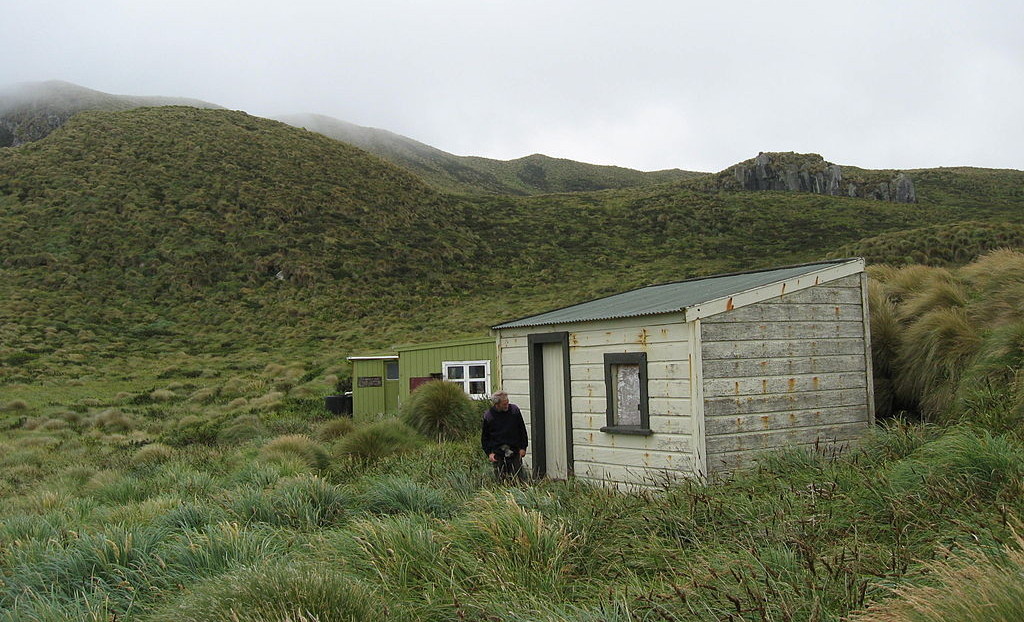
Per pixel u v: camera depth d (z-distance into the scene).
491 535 5.09
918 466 5.33
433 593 4.47
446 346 20.39
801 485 5.89
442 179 167.50
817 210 77.56
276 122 79.62
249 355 39.78
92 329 42.81
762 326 7.86
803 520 4.70
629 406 8.35
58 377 34.03
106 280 48.97
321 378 32.09
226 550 5.63
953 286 10.27
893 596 3.63
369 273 53.56
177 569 5.52
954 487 4.75
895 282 11.73
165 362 38.31
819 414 8.08
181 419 24.53
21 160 62.06
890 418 8.73
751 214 74.12
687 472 7.50
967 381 7.51
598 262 59.53
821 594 3.70
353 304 48.50
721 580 3.98
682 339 7.60
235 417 23.59
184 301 48.09
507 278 56.22
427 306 49.41
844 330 8.41
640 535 5.25
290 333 43.59
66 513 9.12
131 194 58.09
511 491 6.50
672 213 73.25
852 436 8.20
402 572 4.75
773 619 3.56
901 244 37.66
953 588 3.19
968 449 5.17
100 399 29.95
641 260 60.03
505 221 71.00
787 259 57.47
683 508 5.65
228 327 44.78
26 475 14.58
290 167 67.38
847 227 70.31
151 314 46.06
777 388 7.85
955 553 3.90
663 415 7.82
